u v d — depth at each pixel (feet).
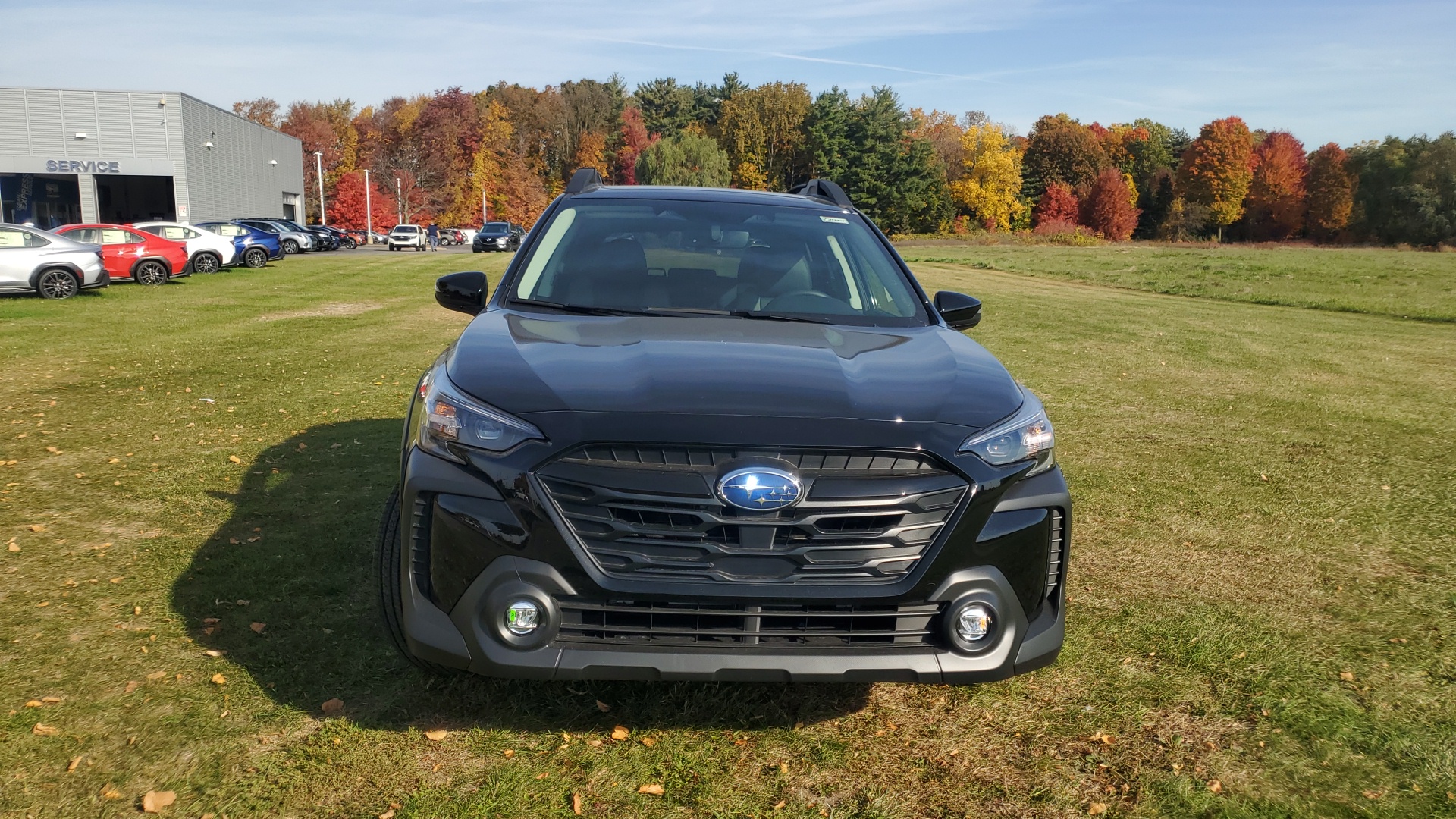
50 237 57.26
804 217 13.15
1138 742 9.18
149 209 193.77
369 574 12.76
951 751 8.96
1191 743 9.18
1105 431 23.59
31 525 14.64
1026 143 399.85
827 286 11.57
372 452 19.48
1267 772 8.71
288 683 9.75
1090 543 15.03
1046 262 132.16
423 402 9.16
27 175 169.89
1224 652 11.10
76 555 13.34
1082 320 52.49
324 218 257.96
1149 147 381.60
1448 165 306.76
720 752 8.79
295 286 69.77
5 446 19.70
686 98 409.69
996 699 9.93
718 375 8.51
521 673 7.82
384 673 9.98
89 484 16.94
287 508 15.61
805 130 344.69
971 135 353.31
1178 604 12.55
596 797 8.04
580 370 8.60
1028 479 8.54
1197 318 56.29
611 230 12.25
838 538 7.82
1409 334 51.96
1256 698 10.04
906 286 12.09
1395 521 16.52
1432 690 10.30
